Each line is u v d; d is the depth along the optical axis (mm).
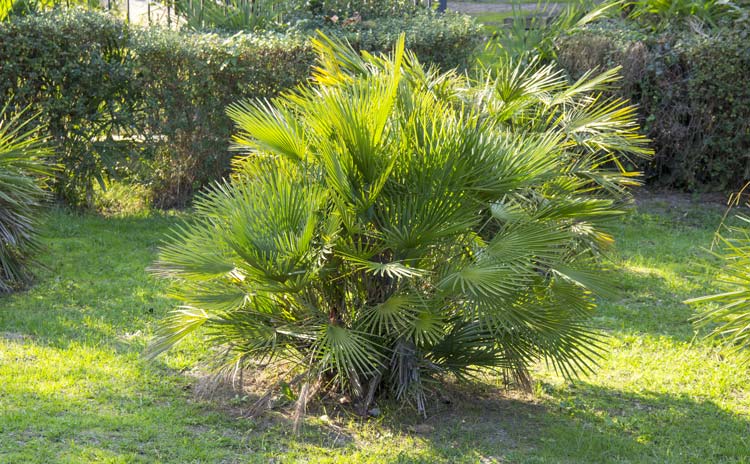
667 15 11328
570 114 6645
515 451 4574
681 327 6715
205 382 5234
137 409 4797
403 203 4496
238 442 4504
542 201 5066
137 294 6906
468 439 4680
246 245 4281
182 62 9508
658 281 7879
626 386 5574
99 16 9297
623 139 6371
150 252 8219
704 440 4828
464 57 10312
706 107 10461
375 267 4285
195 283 4660
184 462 4238
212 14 11383
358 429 4723
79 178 9438
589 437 4754
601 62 10602
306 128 4891
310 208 4430
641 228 9688
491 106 5789
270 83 9820
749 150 10438
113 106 9320
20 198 6902
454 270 4523
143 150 9609
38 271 7367
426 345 4852
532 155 4668
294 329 4602
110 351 5621
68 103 9141
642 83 10539
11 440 4281
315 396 5012
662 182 11125
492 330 4797
